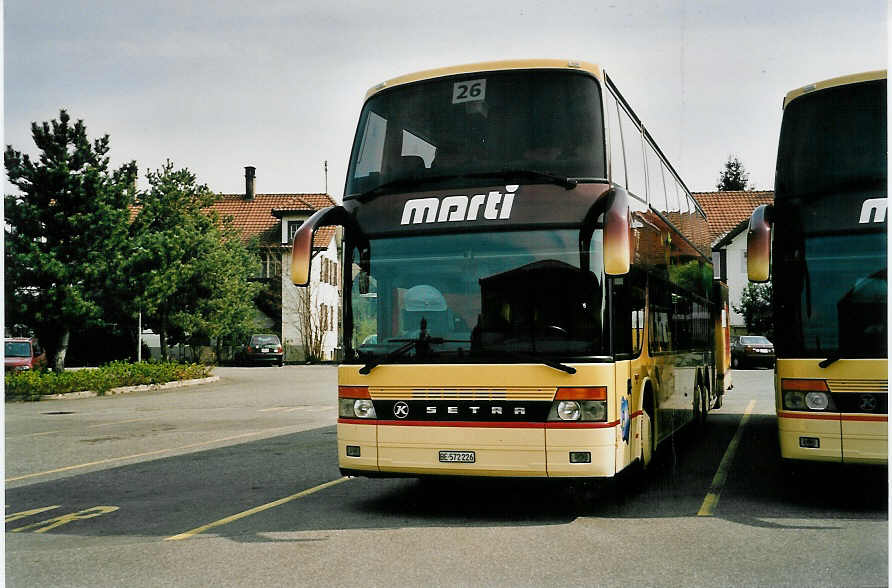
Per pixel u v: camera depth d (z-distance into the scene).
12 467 12.38
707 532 7.57
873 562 6.47
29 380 25.61
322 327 56.44
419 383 8.04
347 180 8.89
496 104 8.48
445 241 8.22
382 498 9.51
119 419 19.39
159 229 41.03
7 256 27.75
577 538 7.39
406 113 8.74
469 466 7.85
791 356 8.23
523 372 7.78
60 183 28.53
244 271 48.84
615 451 7.73
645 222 9.84
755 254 8.23
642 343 9.33
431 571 6.33
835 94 8.55
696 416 14.15
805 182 8.46
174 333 43.47
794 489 9.79
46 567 6.69
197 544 7.38
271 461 12.47
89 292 29.14
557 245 7.95
